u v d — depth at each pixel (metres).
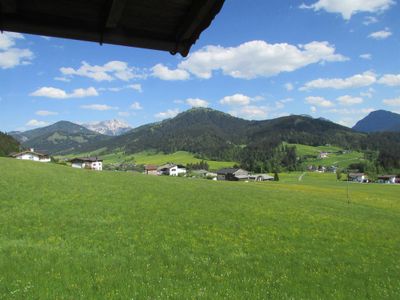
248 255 20.36
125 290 13.14
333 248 23.61
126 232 23.56
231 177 163.62
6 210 28.23
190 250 20.39
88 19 4.77
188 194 46.97
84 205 32.88
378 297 14.89
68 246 19.14
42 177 49.28
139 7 4.57
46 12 4.61
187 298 12.78
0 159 66.56
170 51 5.34
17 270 14.41
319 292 15.01
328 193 77.25
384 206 58.84
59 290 12.57
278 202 46.91
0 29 4.65
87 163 171.38
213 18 4.47
